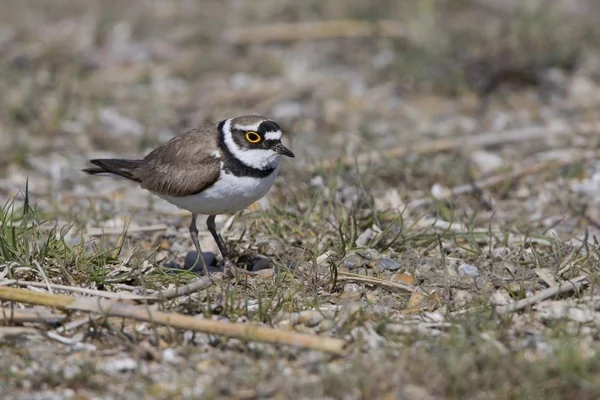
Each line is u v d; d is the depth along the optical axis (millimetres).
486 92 18750
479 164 15289
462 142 15828
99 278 10422
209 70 20031
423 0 21422
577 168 14484
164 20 22938
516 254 11523
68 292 10109
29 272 10500
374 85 19219
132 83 19422
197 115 17750
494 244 11891
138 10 23688
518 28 20234
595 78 19109
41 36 21781
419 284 10797
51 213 13266
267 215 12438
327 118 17578
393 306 10219
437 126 17141
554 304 9766
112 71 20000
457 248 11766
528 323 9469
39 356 9008
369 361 8695
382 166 14695
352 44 21078
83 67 20062
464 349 8617
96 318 9484
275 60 20328
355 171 14477
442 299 10328
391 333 9172
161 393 8391
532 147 15828
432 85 19000
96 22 22516
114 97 18656
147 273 10820
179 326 9164
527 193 14055
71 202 14109
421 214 13125
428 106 18281
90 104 18281
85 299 9531
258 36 21375
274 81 19453
